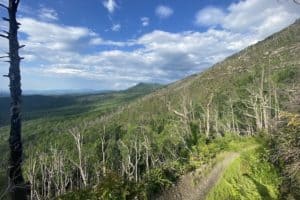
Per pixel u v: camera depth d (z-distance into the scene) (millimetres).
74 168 45094
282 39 135250
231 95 69250
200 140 15953
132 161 50281
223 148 13859
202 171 11398
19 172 6598
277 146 13406
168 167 11086
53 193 44188
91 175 46781
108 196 8078
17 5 6637
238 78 99625
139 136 60500
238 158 12031
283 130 14039
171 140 45781
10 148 6562
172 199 9742
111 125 85312
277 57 108125
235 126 51344
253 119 46938
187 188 10406
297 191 11102
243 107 56312
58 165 43250
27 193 6691
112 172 8906
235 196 10391
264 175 11531
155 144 52625
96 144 53906
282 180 11734
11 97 6613
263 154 12852
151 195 9328
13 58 6602
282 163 12820
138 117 102125
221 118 56688
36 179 41188
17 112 6629
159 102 121875
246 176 11172
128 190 8555
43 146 66625
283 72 64250
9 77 6621
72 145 56812
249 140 14695
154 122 75875
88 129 82938
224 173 11352
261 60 119938
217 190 10469
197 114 55125
